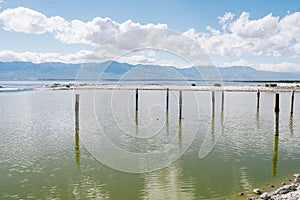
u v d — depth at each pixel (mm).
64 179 12891
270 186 12016
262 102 44844
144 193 11367
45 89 75438
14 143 19484
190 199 10672
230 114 33031
